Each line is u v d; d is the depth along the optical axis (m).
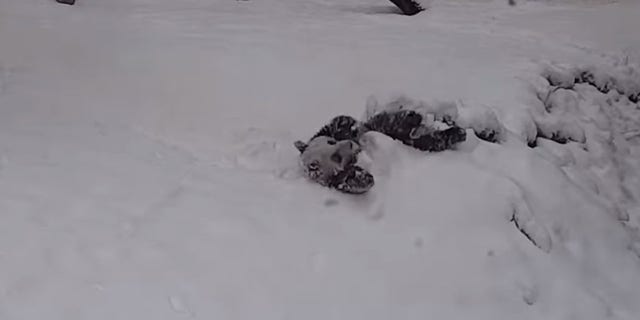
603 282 4.15
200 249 3.53
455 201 4.12
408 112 4.52
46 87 5.66
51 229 3.55
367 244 3.78
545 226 4.29
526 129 5.41
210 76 5.98
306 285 3.41
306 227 3.82
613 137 6.36
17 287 3.10
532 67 6.59
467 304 3.56
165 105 5.41
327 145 4.24
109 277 3.25
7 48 6.56
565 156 5.49
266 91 5.71
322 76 6.03
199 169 4.38
